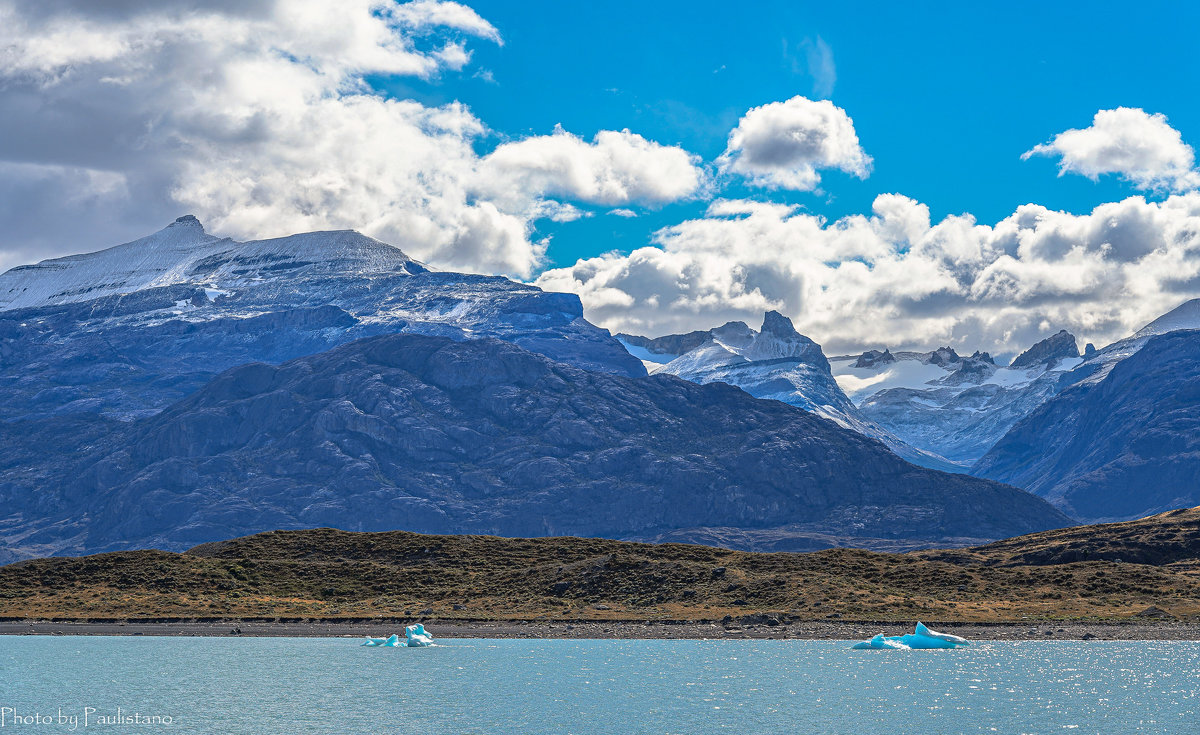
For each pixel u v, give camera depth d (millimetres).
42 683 160250
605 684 159375
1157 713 137750
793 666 178000
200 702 145625
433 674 169000
